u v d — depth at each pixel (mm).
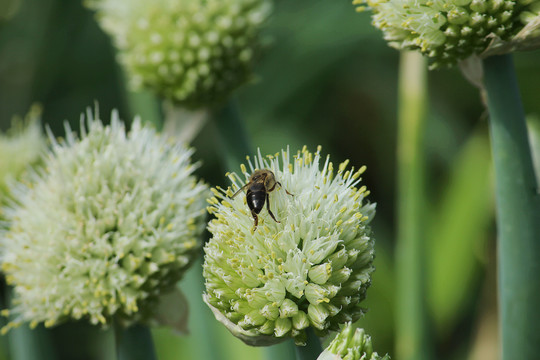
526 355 478
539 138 517
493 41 464
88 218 485
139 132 495
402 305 587
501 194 476
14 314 552
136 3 557
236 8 551
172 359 598
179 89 552
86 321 786
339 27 763
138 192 485
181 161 491
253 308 441
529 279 475
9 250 493
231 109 558
